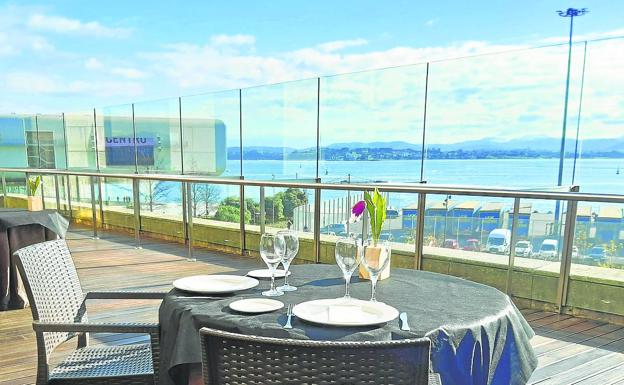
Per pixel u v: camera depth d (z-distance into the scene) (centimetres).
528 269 349
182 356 125
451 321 124
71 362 171
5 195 747
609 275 313
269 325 120
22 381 226
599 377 232
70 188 746
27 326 303
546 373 235
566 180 617
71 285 183
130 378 158
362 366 86
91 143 864
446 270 386
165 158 779
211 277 170
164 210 622
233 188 532
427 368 87
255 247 522
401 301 142
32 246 171
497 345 130
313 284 163
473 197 362
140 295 188
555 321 318
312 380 87
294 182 477
